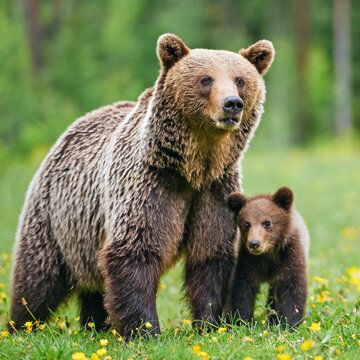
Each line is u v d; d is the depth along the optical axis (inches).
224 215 443.5
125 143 439.5
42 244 485.4
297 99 2687.0
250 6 3065.9
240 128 427.8
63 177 481.7
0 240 816.3
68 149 490.9
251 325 425.1
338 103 2748.5
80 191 466.6
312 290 522.3
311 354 359.3
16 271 490.0
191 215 438.9
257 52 440.8
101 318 508.1
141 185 421.7
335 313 446.3
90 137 484.4
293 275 454.0
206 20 2957.7
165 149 418.0
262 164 1774.1
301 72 2704.2
